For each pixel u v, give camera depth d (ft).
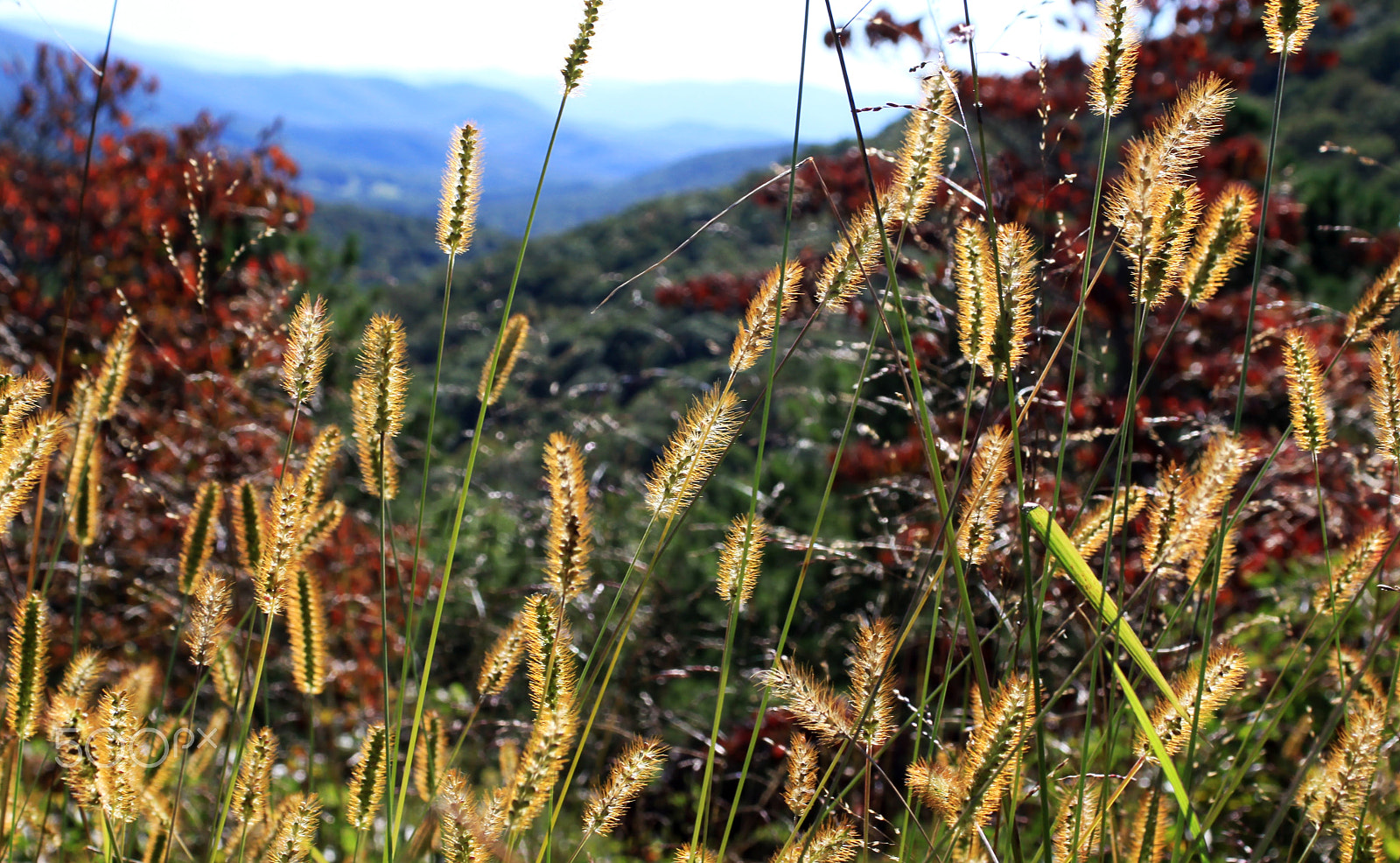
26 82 25.12
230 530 10.01
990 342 4.30
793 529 17.93
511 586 15.21
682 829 12.48
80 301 21.70
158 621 15.11
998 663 6.47
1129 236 4.32
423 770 5.75
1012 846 4.26
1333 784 4.66
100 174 24.68
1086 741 4.23
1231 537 5.64
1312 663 4.63
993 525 4.74
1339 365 15.69
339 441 5.74
